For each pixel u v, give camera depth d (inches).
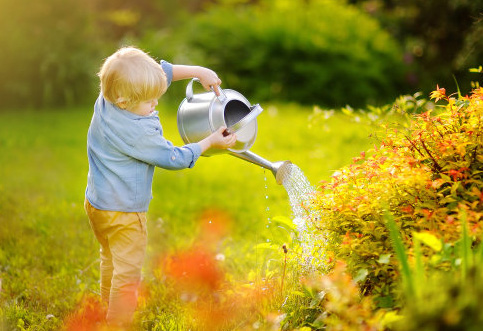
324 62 462.0
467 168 116.0
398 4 555.2
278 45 468.1
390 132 134.3
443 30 492.4
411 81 474.3
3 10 456.1
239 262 166.1
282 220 126.9
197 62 458.9
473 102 125.5
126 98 120.0
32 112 448.1
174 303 143.7
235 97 132.3
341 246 112.6
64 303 145.9
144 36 545.3
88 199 128.7
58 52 462.6
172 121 366.3
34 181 265.7
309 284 111.8
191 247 178.7
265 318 115.5
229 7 561.6
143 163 126.3
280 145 298.7
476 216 102.9
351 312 93.6
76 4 473.4
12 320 134.7
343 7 540.4
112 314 127.6
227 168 276.8
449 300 79.8
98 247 185.2
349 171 126.5
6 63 458.9
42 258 177.0
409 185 116.0
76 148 328.5
